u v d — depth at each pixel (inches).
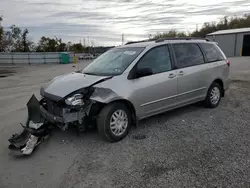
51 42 2358.5
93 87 130.7
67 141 141.1
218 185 91.1
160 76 154.3
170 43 169.2
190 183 93.2
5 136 152.2
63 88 135.3
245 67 551.2
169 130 151.6
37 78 536.4
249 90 270.4
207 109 196.7
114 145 132.8
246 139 133.5
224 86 207.8
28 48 2242.9
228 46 1204.5
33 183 98.7
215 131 147.3
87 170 107.4
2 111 216.4
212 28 2037.4
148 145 130.3
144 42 172.1
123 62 151.2
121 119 139.4
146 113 150.6
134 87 140.9
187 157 114.7
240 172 99.5
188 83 172.9
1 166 113.9
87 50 2755.9
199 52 187.5
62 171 107.7
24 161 118.4
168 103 162.6
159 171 103.3
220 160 110.5
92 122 139.0
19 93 319.9
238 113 183.0
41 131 137.3
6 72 765.3
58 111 131.9
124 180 97.8
